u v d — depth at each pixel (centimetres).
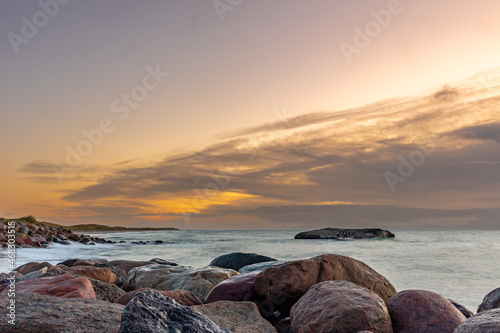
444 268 1452
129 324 300
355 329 414
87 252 2283
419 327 440
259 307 574
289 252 2412
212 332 334
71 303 407
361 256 2022
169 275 835
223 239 4700
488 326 326
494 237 4869
